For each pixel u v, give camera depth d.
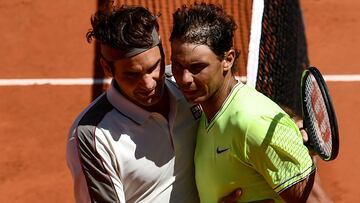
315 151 13.71
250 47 27.17
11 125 30.59
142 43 12.06
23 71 33.84
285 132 11.94
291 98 28.39
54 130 30.45
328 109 12.71
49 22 36.53
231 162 12.41
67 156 13.31
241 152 12.20
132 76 12.41
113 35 12.04
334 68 35.50
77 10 37.16
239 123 12.02
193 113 13.75
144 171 13.41
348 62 35.97
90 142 12.91
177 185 13.87
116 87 13.16
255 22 27.89
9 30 36.00
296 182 11.99
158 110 13.45
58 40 35.59
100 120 13.02
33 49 35.06
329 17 39.03
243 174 12.48
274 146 11.86
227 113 12.33
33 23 36.41
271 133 11.81
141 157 13.29
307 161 12.09
